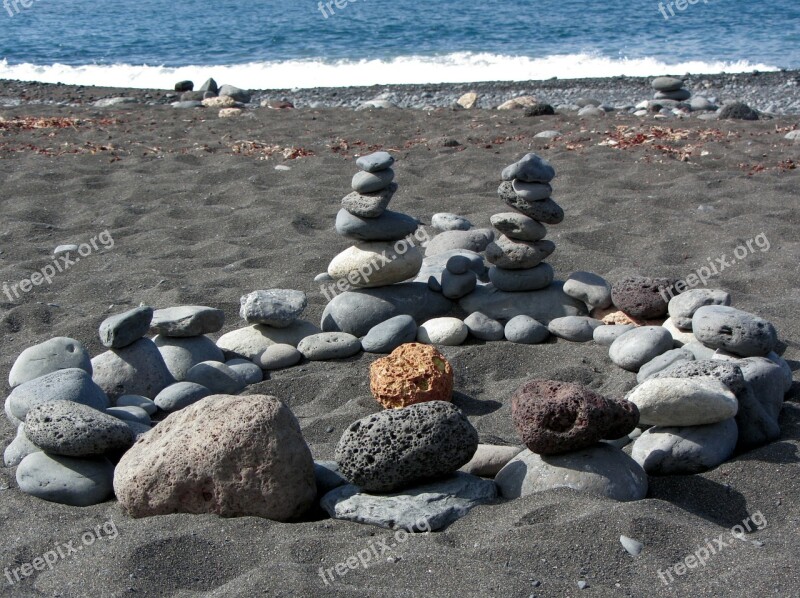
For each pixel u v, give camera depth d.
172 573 2.50
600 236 4.46
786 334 3.49
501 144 6.61
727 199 5.01
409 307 3.61
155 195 5.52
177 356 3.37
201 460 2.67
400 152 6.46
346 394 3.26
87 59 14.77
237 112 8.35
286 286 4.02
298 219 4.86
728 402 2.77
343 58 13.97
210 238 4.73
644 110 8.08
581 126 7.16
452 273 3.66
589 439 2.70
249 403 2.73
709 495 2.70
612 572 2.45
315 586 2.42
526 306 3.62
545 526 2.53
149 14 19.92
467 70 12.77
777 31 15.09
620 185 5.41
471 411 3.16
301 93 10.51
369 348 3.48
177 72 13.11
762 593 2.38
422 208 5.12
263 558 2.53
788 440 2.86
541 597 2.38
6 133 7.30
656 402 2.77
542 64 13.00
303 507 2.70
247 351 3.47
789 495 2.68
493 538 2.54
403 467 2.65
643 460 2.80
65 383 3.01
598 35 15.49
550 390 2.76
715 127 6.95
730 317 3.07
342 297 3.61
